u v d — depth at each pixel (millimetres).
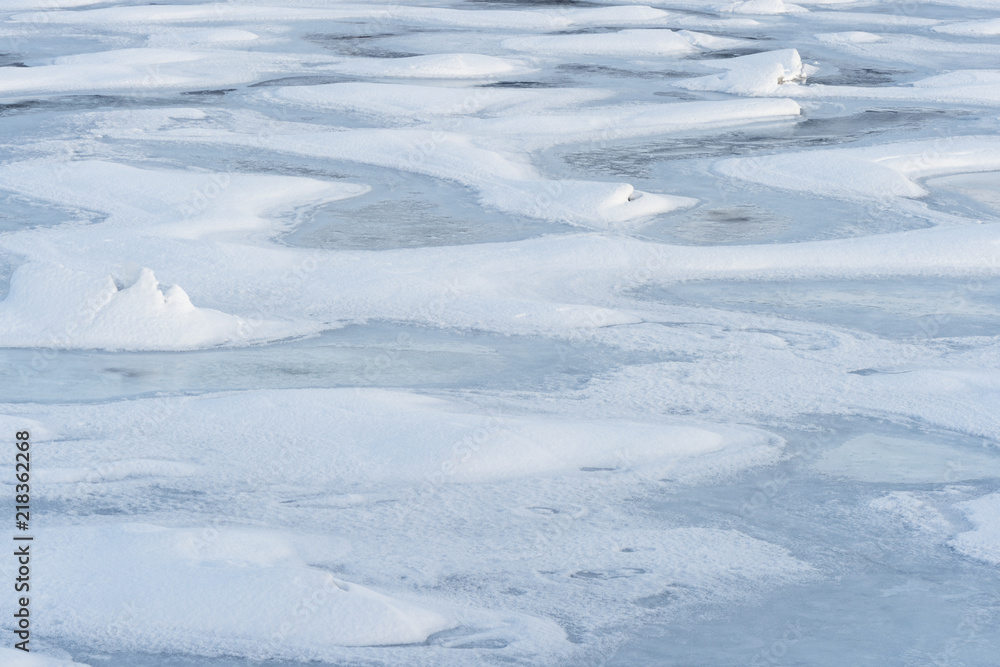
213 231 17891
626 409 11023
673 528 8477
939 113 30453
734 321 14148
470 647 6660
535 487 9070
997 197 21797
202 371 11922
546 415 10719
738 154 25375
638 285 15672
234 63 36312
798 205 20953
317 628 6621
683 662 6641
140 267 14680
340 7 51906
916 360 12781
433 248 17000
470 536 8211
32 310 13148
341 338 13125
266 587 6836
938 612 7363
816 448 10172
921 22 50188
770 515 8766
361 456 9430
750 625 7113
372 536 8156
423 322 13750
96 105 29375
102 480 9008
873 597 7535
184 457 9430
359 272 15516
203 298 14469
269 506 8586
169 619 6648
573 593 7422
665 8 55875
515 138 26578
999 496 9117
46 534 7484
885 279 16203
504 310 14109
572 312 14078
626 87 33625
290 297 14539
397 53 39062
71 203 19422
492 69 35656
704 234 18859
